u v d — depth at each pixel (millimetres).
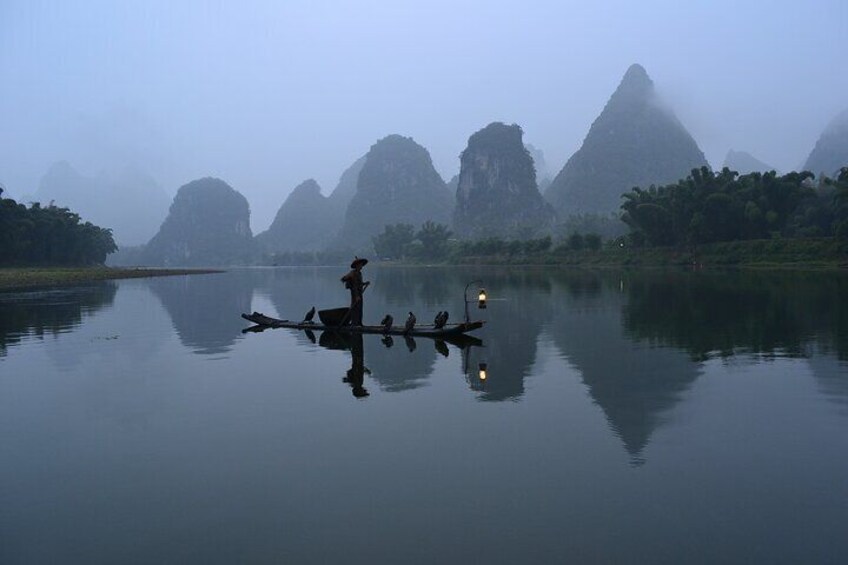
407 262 131750
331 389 9227
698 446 6152
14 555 4258
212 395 8953
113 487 5449
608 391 8516
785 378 9133
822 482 5207
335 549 4227
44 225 85250
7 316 22062
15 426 7445
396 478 5461
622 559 4008
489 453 6047
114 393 9195
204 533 4527
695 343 12562
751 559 3988
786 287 28219
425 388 9078
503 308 21562
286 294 35719
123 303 28828
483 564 3980
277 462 5973
